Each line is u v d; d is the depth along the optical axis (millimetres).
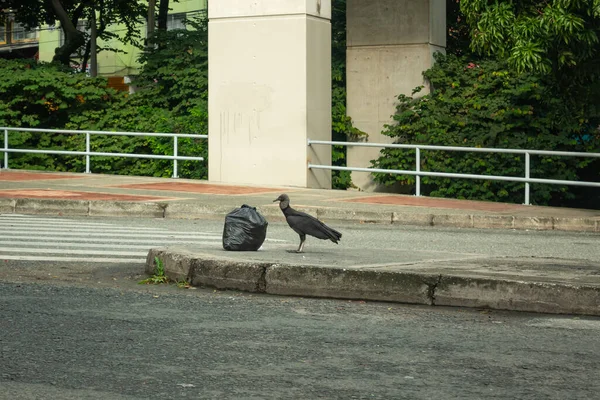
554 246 13680
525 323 7844
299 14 21172
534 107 22281
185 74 26078
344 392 5695
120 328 7457
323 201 18281
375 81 24078
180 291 9336
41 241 13094
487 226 16422
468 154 22078
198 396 5574
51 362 6348
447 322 7871
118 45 58375
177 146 22828
